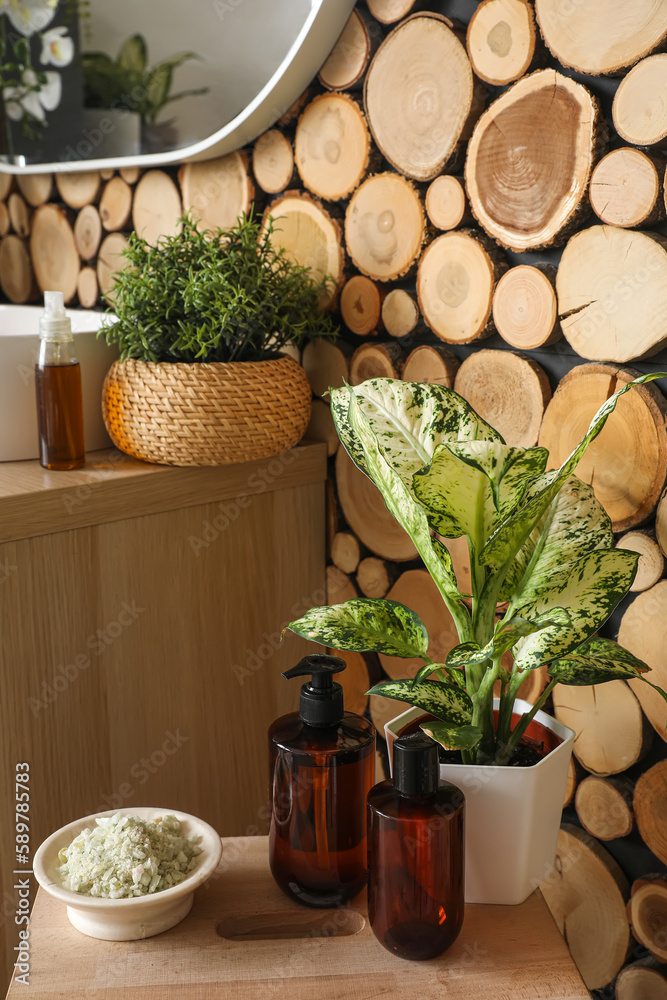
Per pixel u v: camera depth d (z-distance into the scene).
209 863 0.71
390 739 0.75
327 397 1.15
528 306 0.91
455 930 0.67
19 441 1.07
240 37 1.12
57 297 1.00
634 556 0.70
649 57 0.78
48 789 0.95
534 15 0.86
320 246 1.12
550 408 0.91
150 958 0.68
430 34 0.95
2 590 0.88
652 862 0.92
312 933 0.78
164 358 1.03
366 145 1.04
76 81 1.35
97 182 1.41
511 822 0.71
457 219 0.96
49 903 0.76
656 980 0.90
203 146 1.18
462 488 0.66
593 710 0.93
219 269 0.98
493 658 0.70
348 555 1.17
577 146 0.85
